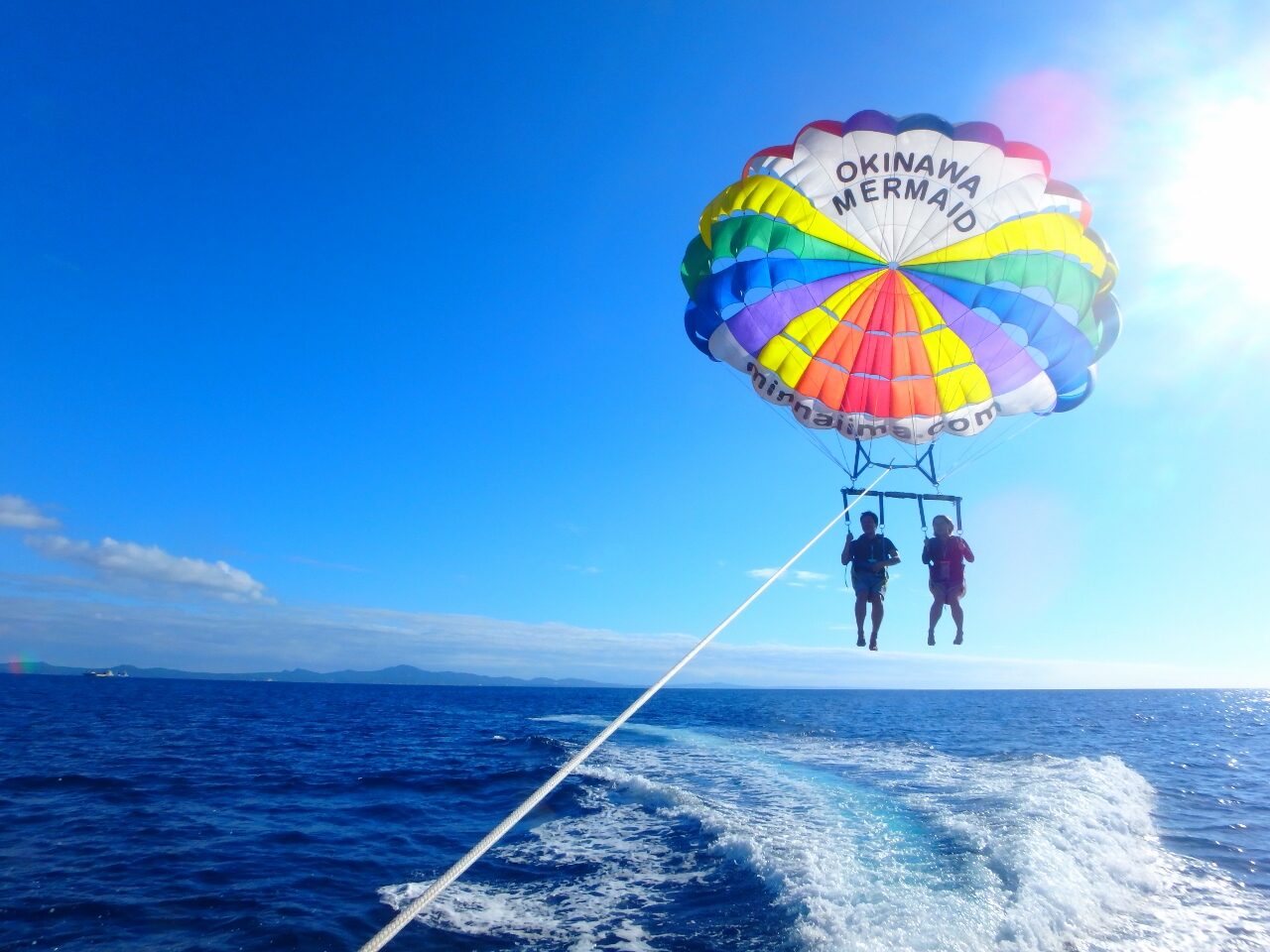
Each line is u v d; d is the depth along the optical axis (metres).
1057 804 12.94
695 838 11.92
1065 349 9.81
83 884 10.12
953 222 9.59
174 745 26.11
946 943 7.25
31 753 22.50
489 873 10.52
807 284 10.16
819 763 19.59
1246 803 15.84
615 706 60.25
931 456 10.45
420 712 50.16
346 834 13.20
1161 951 7.59
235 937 8.42
